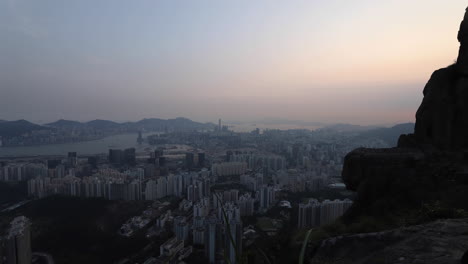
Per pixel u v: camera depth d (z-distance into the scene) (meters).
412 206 7.39
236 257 2.73
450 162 8.30
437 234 4.14
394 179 8.46
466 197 6.77
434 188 7.55
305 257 5.28
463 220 4.58
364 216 7.93
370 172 9.10
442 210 5.47
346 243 4.62
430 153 9.27
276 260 5.80
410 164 8.71
